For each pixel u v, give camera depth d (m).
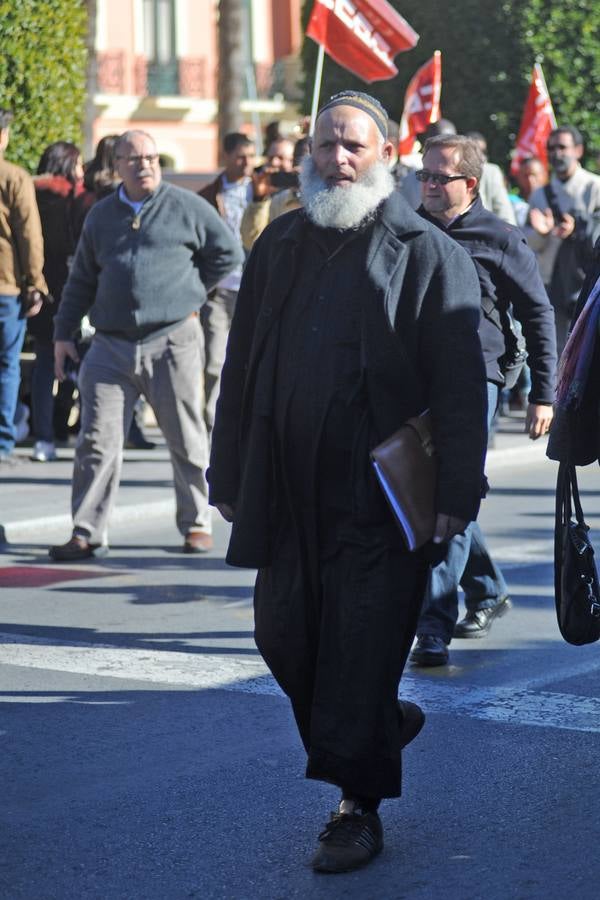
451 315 9.02
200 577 17.55
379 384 8.91
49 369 25.64
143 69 83.31
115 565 18.27
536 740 11.31
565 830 9.49
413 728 9.57
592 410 10.32
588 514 21.23
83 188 25.70
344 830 9.02
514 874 8.81
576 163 27.53
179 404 18.61
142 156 18.02
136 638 14.61
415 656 13.43
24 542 19.81
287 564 9.23
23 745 11.30
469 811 9.86
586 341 10.18
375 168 9.07
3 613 15.71
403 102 44.97
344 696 8.89
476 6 43.12
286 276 9.23
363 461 8.91
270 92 84.69
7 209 23.72
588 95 42.53
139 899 8.55
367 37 24.33
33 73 27.58
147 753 11.10
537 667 13.42
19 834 9.53
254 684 12.95
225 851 9.24
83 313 18.77
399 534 8.95
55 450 26.62
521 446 27.91
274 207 23.77
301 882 8.76
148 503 21.58
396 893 8.58
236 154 24.44
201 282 18.59
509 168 43.16
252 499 9.23
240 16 53.62
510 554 18.55
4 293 24.06
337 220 8.97
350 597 8.92
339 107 9.10
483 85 43.09
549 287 27.27
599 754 10.98
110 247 18.19
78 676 13.22
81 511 18.62
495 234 13.32
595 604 10.16
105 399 18.50
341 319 9.03
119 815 9.86
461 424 8.94
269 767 10.78
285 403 9.10
